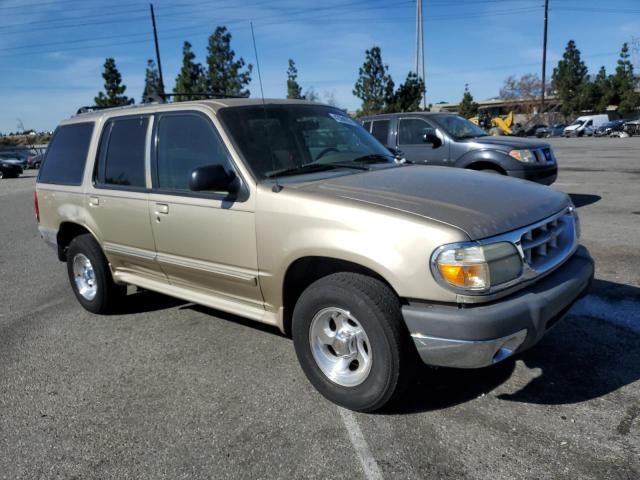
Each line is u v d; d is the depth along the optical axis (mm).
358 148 4531
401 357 3098
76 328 5148
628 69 66375
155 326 5051
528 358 3975
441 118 10125
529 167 9203
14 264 8109
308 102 4719
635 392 3469
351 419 3334
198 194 4012
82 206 5094
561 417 3238
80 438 3309
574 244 3650
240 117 4043
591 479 2701
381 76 32531
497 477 2758
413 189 3477
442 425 3221
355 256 3141
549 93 83125
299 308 3465
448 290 2916
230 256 3863
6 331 5188
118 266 5062
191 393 3770
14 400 3818
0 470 3043
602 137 43406
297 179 3773
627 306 4832
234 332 4789
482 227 2996
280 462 2975
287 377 3912
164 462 3031
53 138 5637
